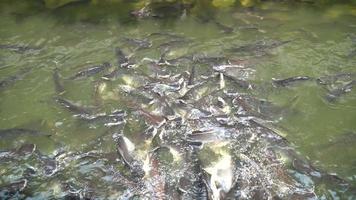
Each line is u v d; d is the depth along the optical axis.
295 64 6.14
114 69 6.08
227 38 6.63
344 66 6.11
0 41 6.71
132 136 5.16
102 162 4.91
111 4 7.37
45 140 5.20
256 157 4.90
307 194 4.55
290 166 4.81
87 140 5.17
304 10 7.17
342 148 5.02
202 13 7.16
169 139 5.11
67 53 6.47
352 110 5.48
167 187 4.64
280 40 6.56
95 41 6.68
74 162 4.93
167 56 6.27
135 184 4.68
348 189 4.60
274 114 5.38
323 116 5.39
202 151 4.99
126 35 6.77
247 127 5.18
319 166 4.83
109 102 5.61
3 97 5.79
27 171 4.86
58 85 5.92
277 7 7.22
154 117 5.34
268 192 4.55
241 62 6.12
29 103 5.69
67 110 5.55
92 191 4.65
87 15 7.20
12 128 5.36
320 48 6.42
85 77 6.00
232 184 4.62
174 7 7.28
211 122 5.24
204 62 6.10
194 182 4.68
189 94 5.54
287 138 5.12
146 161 4.88
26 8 7.38
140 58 6.27
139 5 7.31
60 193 4.65
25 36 6.81
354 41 6.55
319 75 5.96
